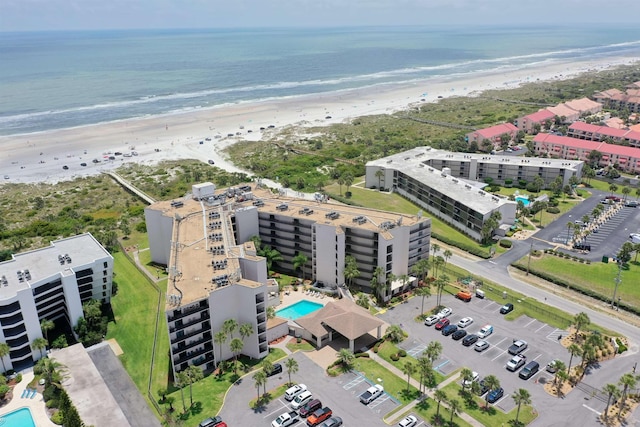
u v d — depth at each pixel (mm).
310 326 133750
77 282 140500
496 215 192500
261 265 137000
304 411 107312
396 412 108625
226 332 121000
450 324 141375
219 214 168375
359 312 135750
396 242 154125
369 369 123062
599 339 120812
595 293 156375
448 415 107125
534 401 111250
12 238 198125
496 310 149375
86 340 133250
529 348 130500
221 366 123375
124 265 181250
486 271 174250
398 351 128750
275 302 151750
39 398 113312
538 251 187875
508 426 103625
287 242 171125
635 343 132375
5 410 109688
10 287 124562
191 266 134375
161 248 178750
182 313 116875
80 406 108375
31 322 123688
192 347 121125
